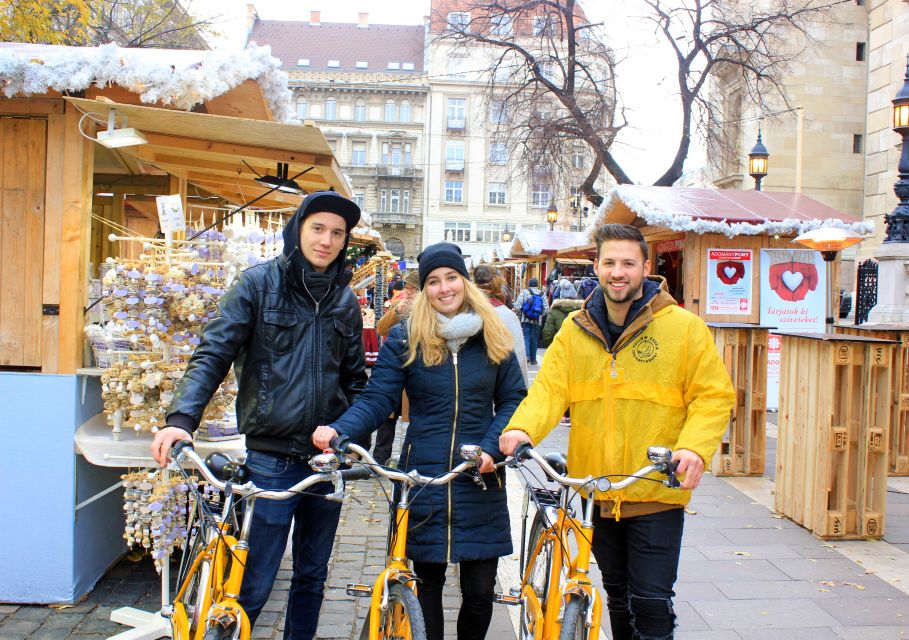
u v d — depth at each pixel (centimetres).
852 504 536
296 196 610
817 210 1021
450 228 5722
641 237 293
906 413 738
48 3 1115
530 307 1670
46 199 394
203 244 384
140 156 491
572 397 307
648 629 285
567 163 1995
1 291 396
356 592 293
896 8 2712
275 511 298
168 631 368
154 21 1692
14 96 392
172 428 263
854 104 2958
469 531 303
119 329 379
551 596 273
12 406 394
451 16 2084
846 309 2053
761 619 399
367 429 302
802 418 559
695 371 289
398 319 666
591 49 1931
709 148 1933
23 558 399
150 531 392
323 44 5916
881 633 384
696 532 545
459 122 5653
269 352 300
